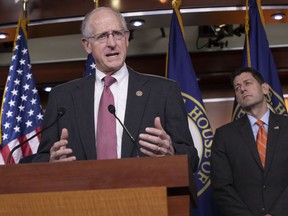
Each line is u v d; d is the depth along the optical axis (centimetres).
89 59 386
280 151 302
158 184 137
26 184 140
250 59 390
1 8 450
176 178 137
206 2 433
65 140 171
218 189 304
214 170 312
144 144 170
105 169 139
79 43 562
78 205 133
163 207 132
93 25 217
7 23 449
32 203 134
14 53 396
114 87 215
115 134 203
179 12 402
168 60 388
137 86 213
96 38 215
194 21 455
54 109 215
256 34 399
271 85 385
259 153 307
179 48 389
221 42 529
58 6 441
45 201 134
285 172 297
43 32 461
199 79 538
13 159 360
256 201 292
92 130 205
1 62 564
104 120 206
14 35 463
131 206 132
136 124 203
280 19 454
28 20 418
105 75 218
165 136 171
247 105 322
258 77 331
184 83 379
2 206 135
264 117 320
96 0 411
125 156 196
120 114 209
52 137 210
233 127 322
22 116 377
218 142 320
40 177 140
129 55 539
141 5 434
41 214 134
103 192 134
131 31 490
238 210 291
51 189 139
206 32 525
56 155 169
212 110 538
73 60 552
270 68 390
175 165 138
